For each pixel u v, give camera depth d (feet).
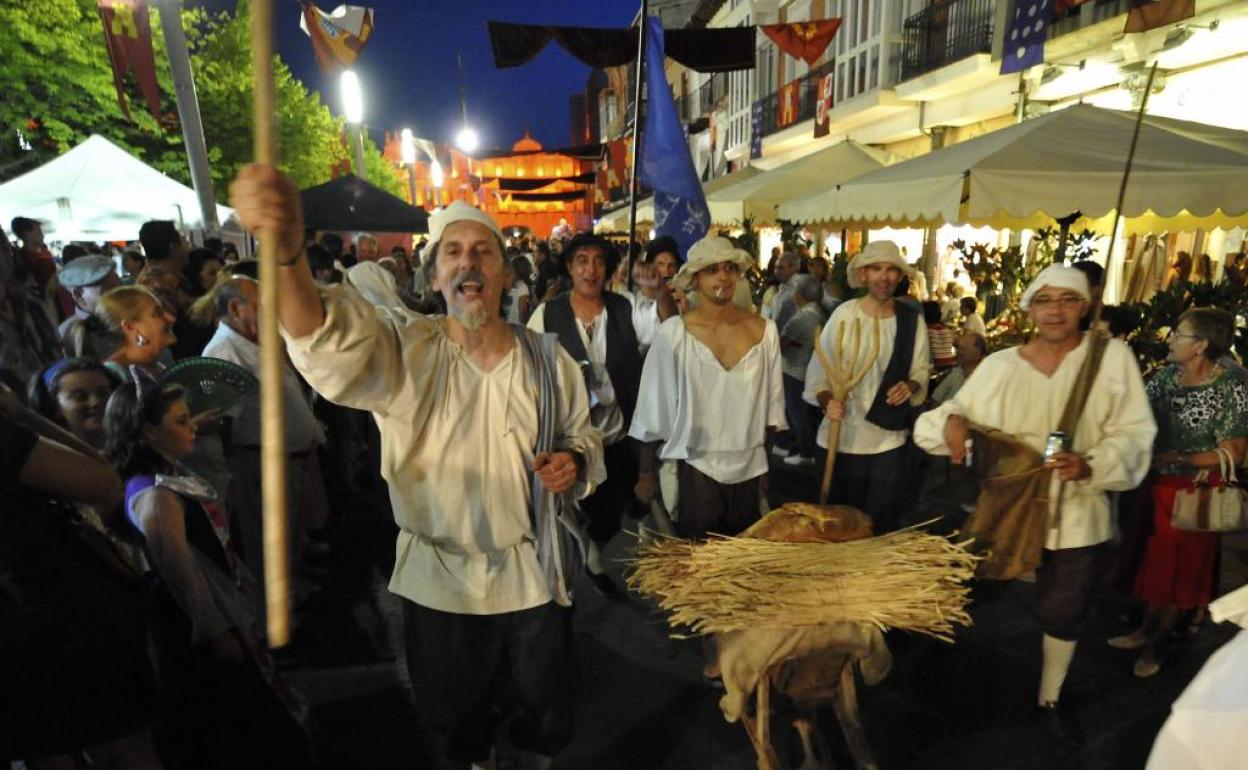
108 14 23.97
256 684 7.15
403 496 6.25
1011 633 11.41
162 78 53.42
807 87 54.60
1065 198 14.33
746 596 6.46
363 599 12.93
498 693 7.11
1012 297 21.01
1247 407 9.26
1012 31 28.07
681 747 9.00
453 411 6.08
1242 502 9.39
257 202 3.32
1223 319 9.36
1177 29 24.40
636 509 13.94
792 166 29.04
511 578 6.38
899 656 10.89
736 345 10.00
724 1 76.18
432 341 6.06
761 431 10.18
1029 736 9.05
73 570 5.19
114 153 26.21
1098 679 10.21
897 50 41.98
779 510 7.43
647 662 10.85
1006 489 8.33
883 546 6.88
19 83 41.55
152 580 6.76
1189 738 4.36
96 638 5.20
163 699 6.77
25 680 4.93
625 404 12.57
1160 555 9.82
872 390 11.23
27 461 4.89
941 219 20.75
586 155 52.95
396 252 32.22
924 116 41.29
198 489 7.28
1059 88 30.99
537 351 6.41
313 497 13.62
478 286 5.99
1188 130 17.10
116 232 26.30
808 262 31.30
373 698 10.11
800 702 7.60
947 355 19.43
